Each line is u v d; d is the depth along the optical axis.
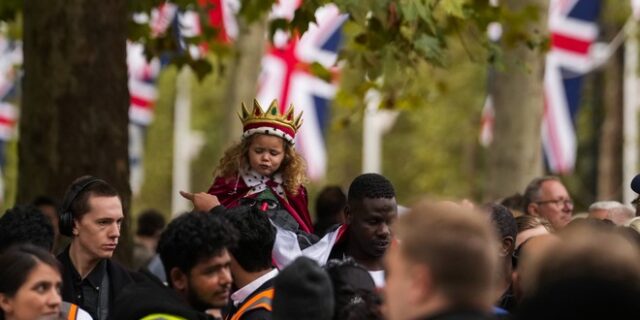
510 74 29.20
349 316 9.86
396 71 20.14
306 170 14.77
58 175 18.92
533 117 29.25
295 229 14.31
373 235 13.14
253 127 14.53
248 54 35.28
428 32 19.81
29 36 19.20
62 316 11.44
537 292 7.21
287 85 35.69
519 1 28.19
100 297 13.12
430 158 65.38
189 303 10.51
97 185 13.17
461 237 7.63
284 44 35.34
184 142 67.12
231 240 10.57
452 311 7.56
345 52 20.72
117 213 13.13
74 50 18.98
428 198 8.16
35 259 10.75
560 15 35.84
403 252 7.75
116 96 19.17
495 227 12.79
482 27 21.33
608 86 53.84
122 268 13.39
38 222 13.13
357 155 76.19
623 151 51.38
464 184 65.25
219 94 71.75
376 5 18.92
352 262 10.61
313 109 36.00
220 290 10.48
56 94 18.98
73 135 18.97
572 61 35.91
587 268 7.06
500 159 29.48
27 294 10.66
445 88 24.31
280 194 14.59
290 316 9.49
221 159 14.70
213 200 13.38
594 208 18.12
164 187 76.88
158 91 74.56
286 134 14.52
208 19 24.80
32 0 19.17
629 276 7.04
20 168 19.34
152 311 9.98
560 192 19.73
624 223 16.38
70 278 13.05
